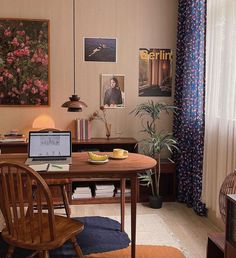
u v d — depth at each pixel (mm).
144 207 3912
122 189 3119
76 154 2949
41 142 2791
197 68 3590
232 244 1775
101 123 4328
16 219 2080
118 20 4234
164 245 2891
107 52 4254
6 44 4066
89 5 4176
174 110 4277
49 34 4133
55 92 4227
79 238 2982
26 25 4078
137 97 4355
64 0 4129
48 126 4227
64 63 4207
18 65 4113
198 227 3303
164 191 4270
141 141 4242
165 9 4277
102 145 4090
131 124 4379
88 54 4230
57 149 2793
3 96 4125
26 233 2162
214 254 2225
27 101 4172
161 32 4305
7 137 3879
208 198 3346
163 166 4062
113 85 4301
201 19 3482
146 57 4312
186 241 2980
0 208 2201
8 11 4062
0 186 2086
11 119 4176
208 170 3324
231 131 2848
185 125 3893
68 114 4266
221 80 3023
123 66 4301
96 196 4027
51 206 2025
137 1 4238
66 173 2369
